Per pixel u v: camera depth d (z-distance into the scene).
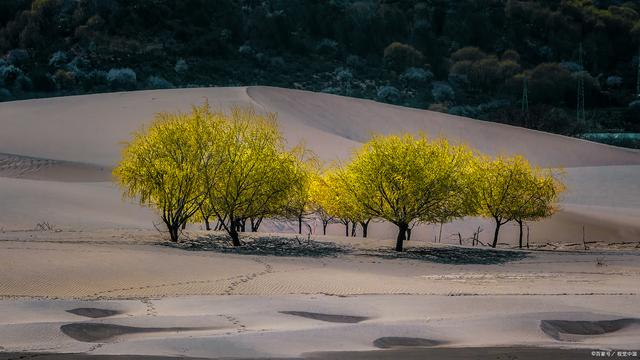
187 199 57.25
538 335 26.42
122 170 58.03
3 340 24.38
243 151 57.56
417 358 22.58
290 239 60.38
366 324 26.98
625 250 70.44
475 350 23.83
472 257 55.88
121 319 27.41
